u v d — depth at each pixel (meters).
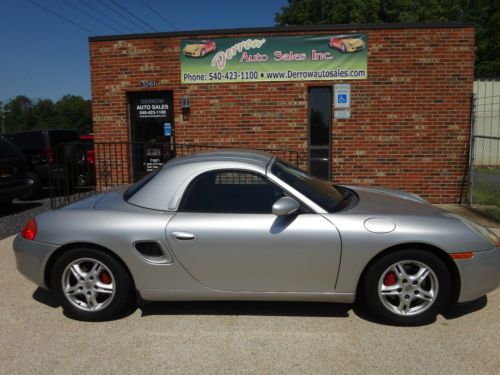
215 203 3.62
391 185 8.54
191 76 8.68
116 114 9.00
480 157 17.16
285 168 4.07
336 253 3.44
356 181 8.59
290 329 3.51
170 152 9.02
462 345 3.24
